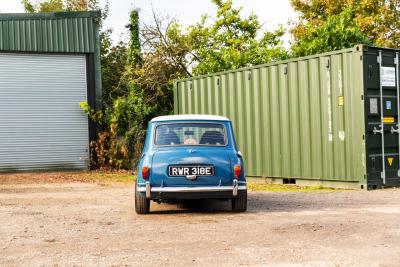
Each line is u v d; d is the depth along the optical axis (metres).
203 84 17.94
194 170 9.15
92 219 9.12
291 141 14.80
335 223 8.05
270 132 15.48
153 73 23.25
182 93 18.95
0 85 21.06
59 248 6.73
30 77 21.48
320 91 13.81
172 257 6.09
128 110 22.25
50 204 11.41
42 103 21.66
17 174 20.98
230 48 26.06
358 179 12.88
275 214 9.20
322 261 5.75
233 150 9.49
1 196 13.18
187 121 9.75
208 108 17.75
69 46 21.89
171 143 9.51
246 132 16.34
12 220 9.10
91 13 22.16
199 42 26.48
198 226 8.14
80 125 22.19
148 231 7.81
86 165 22.17
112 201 11.91
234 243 6.79
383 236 7.02
